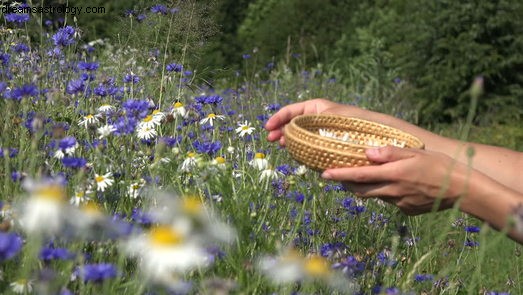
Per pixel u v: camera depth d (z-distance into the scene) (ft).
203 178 4.12
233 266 3.80
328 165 3.89
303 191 5.28
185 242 2.61
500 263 7.27
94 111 5.70
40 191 2.62
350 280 4.03
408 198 3.83
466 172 3.77
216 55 12.55
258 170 5.18
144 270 3.38
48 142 4.96
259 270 3.72
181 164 4.76
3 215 3.86
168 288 3.24
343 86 16.21
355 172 3.76
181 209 2.75
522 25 18.25
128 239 3.15
